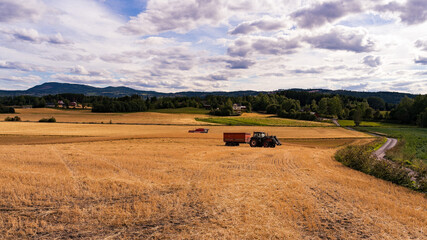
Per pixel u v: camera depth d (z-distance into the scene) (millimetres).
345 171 20531
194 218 9758
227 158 25266
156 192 12945
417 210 11555
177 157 24906
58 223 9117
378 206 11578
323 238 8422
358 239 8461
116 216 9750
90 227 8852
